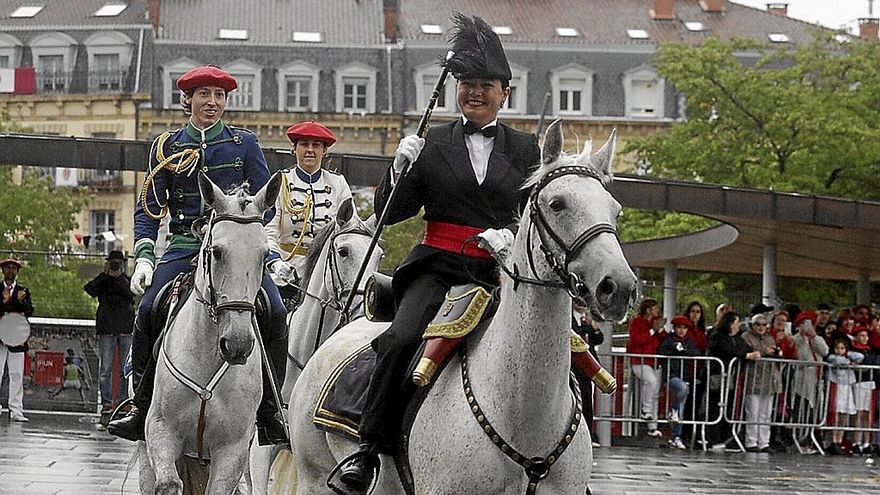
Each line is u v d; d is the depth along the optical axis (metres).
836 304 35.44
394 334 6.82
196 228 8.80
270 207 8.45
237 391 8.74
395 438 6.90
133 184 60.25
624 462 17.00
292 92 60.09
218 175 9.48
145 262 9.34
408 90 59.94
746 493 14.41
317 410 7.40
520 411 6.27
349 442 7.30
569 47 60.62
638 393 19.12
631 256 27.28
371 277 7.41
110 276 19.30
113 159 18.03
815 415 19.75
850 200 19.36
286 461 9.41
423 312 6.83
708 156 38.97
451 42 7.00
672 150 39.62
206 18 61.22
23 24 61.72
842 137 36.53
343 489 7.38
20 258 38.31
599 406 19.08
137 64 60.28
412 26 61.16
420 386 6.66
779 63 60.19
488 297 6.67
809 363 19.53
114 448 16.17
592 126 60.28
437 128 7.04
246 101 59.88
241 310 8.17
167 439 8.75
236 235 8.25
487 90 6.93
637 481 15.03
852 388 19.89
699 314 19.55
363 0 62.12
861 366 19.80
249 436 8.88
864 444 20.00
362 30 60.97
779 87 38.50
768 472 16.59
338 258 10.42
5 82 61.12
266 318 9.25
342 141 59.59
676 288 27.50
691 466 16.86
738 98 39.03
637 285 5.67
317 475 7.78
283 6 61.78
